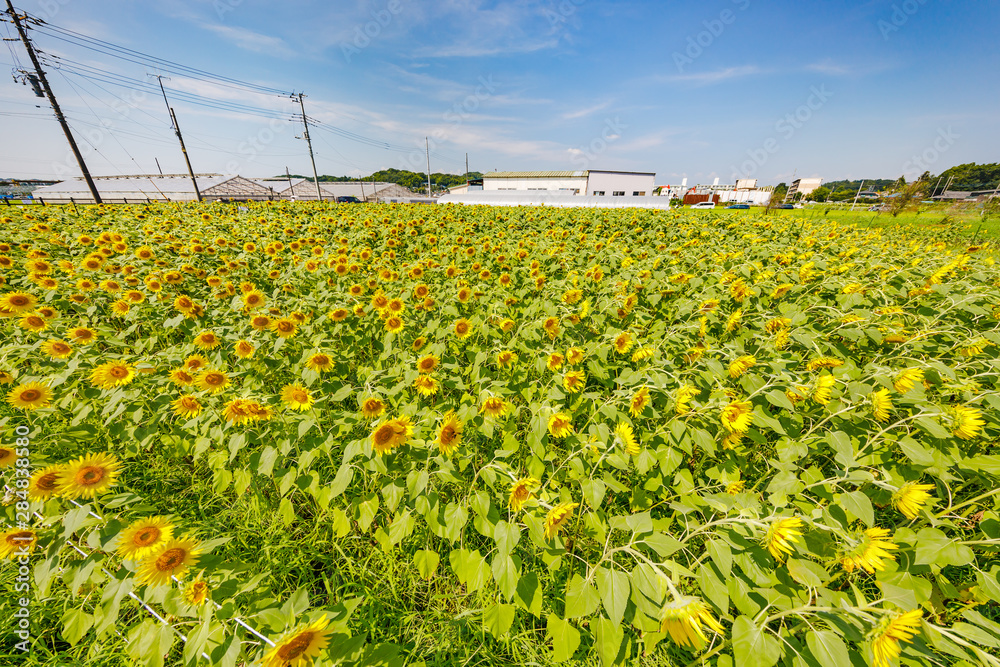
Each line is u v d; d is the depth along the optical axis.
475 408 2.90
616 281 6.02
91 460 2.04
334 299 5.53
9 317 4.19
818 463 3.12
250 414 2.77
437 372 3.63
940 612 2.12
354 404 4.12
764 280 6.16
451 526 2.20
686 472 2.70
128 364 3.44
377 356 4.36
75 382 3.48
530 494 2.23
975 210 31.97
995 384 3.35
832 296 5.95
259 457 2.68
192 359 3.46
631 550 1.81
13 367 3.50
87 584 2.36
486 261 8.18
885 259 8.23
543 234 13.05
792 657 1.54
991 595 1.88
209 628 1.76
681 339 4.27
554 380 3.29
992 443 2.90
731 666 1.73
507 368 3.94
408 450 2.58
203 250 8.09
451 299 5.50
